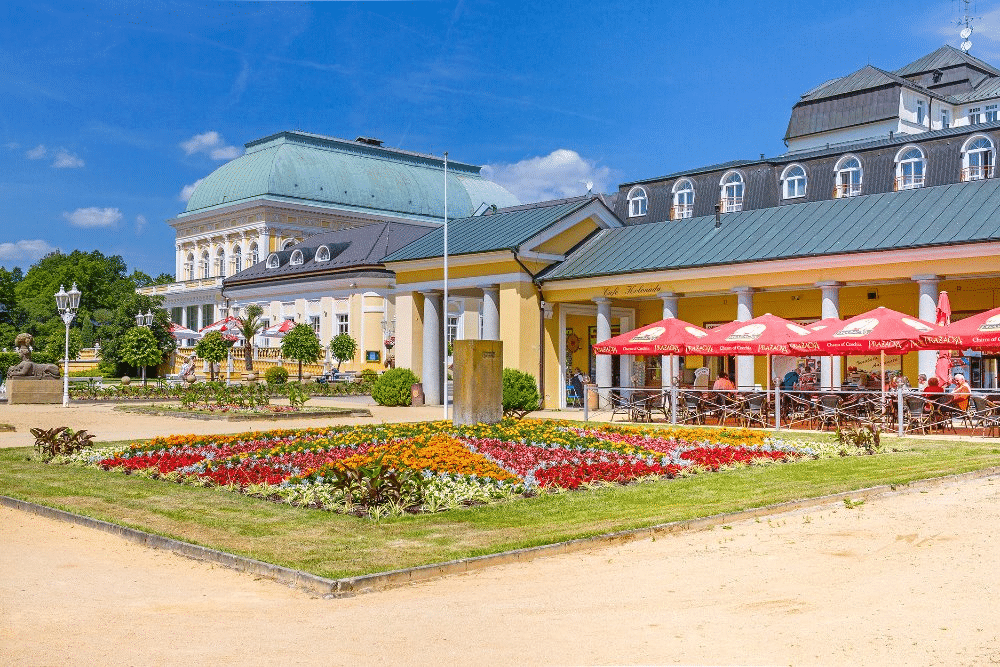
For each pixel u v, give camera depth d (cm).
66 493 1405
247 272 8138
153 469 1620
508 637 695
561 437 1941
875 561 903
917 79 6781
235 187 9975
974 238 2616
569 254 3688
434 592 847
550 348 3656
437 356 3888
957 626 684
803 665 615
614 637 688
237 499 1338
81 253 12725
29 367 4231
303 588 866
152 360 5541
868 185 4619
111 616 772
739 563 921
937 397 2323
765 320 2533
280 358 6812
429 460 1520
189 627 738
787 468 1598
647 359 3753
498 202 11375
